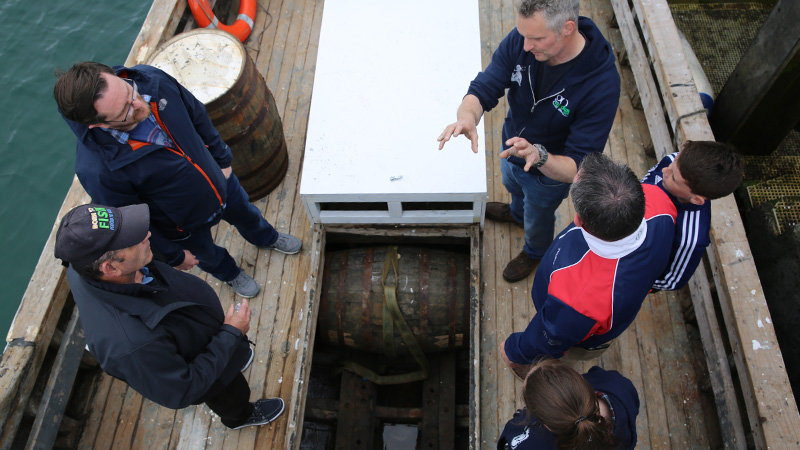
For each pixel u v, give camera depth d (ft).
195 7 12.69
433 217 9.80
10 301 19.61
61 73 6.12
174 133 7.07
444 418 10.87
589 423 4.34
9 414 7.97
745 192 14.83
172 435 9.21
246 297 10.36
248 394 8.21
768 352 7.90
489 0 13.99
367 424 11.03
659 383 9.18
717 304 9.44
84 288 5.71
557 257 5.95
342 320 10.39
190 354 6.39
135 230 5.51
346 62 10.01
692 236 6.33
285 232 11.07
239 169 10.48
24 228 20.95
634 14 12.46
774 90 13.41
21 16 25.67
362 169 9.09
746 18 18.69
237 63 9.58
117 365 5.77
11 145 22.43
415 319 10.18
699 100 10.02
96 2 26.40
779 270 12.76
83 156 6.69
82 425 9.31
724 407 8.24
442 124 9.35
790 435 7.36
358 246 11.43
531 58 6.86
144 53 11.47
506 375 9.44
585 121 6.86
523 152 6.26
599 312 5.55
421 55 10.01
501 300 10.13
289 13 14.15
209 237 8.69
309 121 9.52
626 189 5.13
